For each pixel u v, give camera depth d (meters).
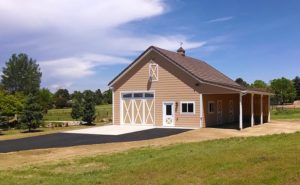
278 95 89.50
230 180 9.59
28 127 40.47
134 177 11.09
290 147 13.74
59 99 102.56
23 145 22.05
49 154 18.67
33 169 14.09
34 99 41.81
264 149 13.87
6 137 28.92
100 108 82.00
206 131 27.75
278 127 31.17
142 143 21.92
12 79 109.56
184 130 29.33
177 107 31.98
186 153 15.39
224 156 13.01
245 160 11.82
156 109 32.97
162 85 32.69
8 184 11.34
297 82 111.50
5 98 45.22
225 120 36.00
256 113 39.22
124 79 34.53
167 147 18.81
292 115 51.56
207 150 15.72
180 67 31.75
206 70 37.56
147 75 33.41
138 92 33.84
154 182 10.20
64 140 24.16
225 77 40.62
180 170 11.38
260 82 87.69
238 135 25.08
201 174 10.58
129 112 34.28
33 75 111.50
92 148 20.36
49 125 45.09
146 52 33.09
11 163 16.23
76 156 17.62
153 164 13.07
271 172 9.91
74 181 11.37
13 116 46.75
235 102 39.00
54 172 13.29
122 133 27.77
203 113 31.25
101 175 12.09
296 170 9.84
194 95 31.27
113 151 18.95
